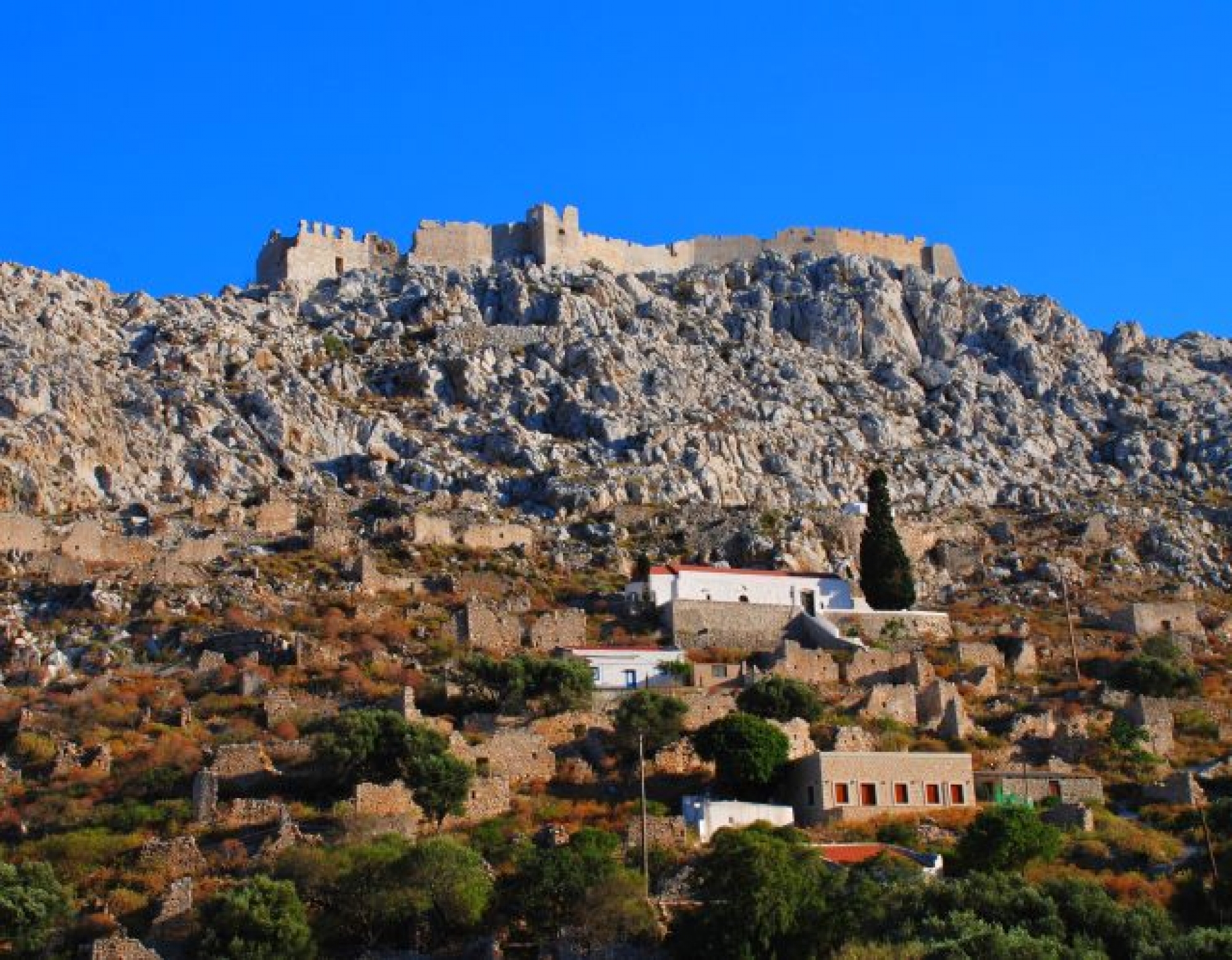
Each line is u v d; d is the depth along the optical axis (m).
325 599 191.62
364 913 125.88
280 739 154.50
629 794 153.12
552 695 167.50
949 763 154.75
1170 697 185.50
